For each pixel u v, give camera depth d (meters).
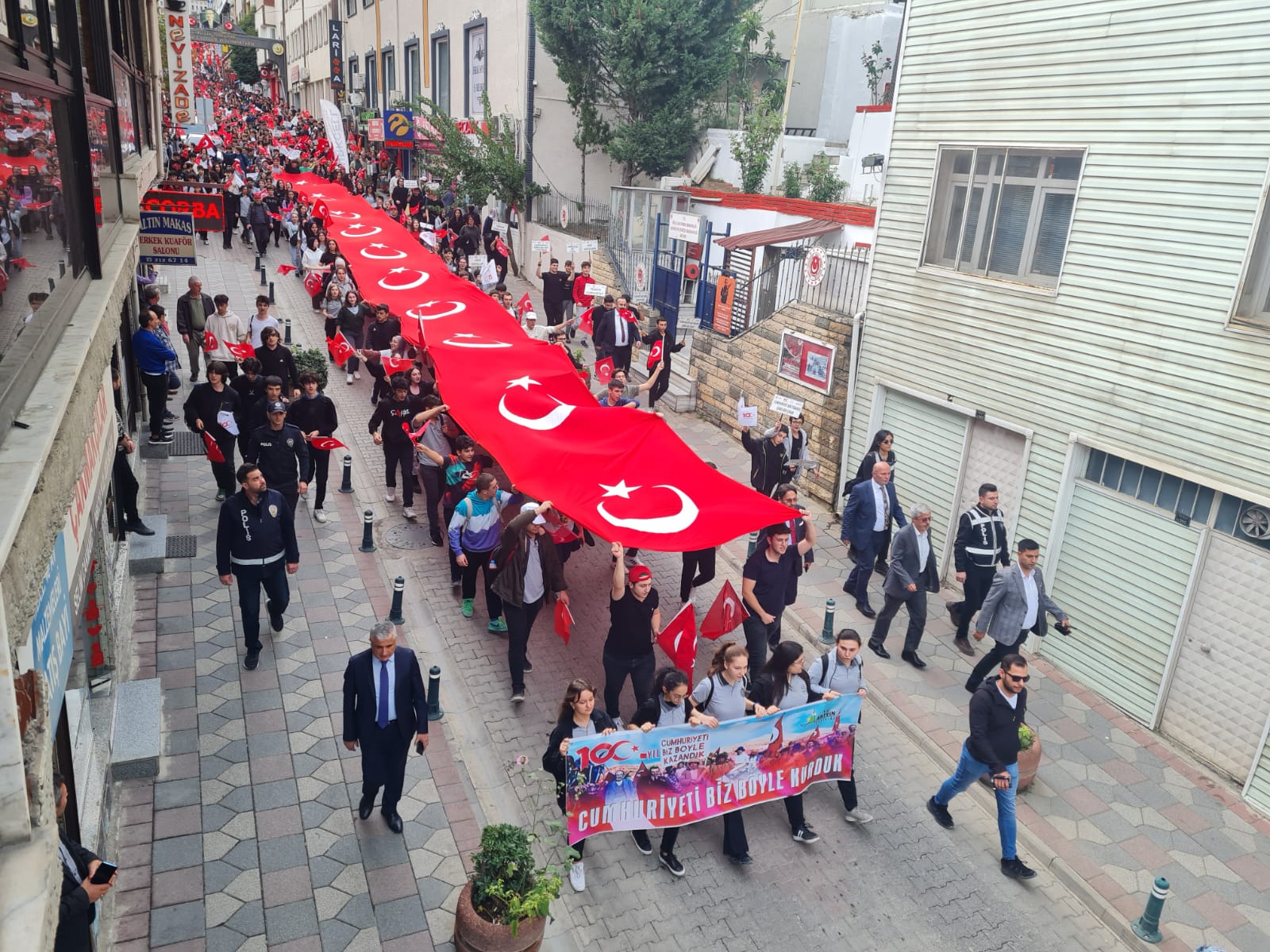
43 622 3.80
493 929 6.17
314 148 44.53
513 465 9.80
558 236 29.06
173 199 13.28
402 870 7.18
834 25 30.20
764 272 17.31
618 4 26.56
